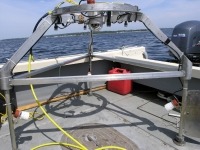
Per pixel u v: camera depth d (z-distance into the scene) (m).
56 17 1.31
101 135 1.82
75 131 1.89
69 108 2.42
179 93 2.37
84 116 2.21
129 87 2.85
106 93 2.93
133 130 1.91
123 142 1.71
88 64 2.86
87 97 2.77
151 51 7.98
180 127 1.64
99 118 2.16
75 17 1.40
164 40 1.46
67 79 1.32
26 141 1.74
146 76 1.41
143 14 1.40
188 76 1.45
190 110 1.56
